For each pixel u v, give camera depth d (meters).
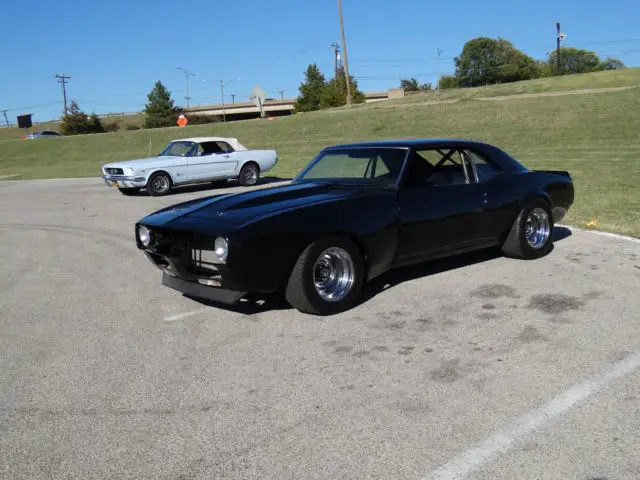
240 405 3.28
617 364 3.67
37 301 5.55
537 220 6.46
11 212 12.23
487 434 2.89
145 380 3.66
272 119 40.75
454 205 5.58
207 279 4.62
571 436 2.86
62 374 3.80
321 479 2.57
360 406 3.22
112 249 7.99
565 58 111.88
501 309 4.80
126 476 2.64
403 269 6.21
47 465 2.75
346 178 5.68
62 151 37.03
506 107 30.12
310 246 4.57
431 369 3.68
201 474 2.63
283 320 4.70
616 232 7.78
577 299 4.99
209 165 15.73
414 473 2.59
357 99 68.62
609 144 19.95
